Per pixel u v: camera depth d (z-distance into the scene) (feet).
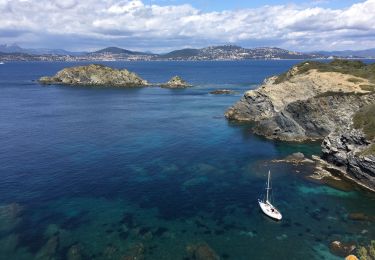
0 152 251.19
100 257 128.88
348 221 156.56
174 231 147.84
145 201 175.94
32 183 195.62
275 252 133.49
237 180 204.54
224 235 145.28
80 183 196.85
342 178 207.21
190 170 219.61
